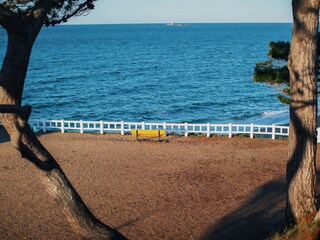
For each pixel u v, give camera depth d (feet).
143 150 71.82
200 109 150.41
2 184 56.44
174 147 73.20
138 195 52.31
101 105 158.20
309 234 29.43
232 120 132.46
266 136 84.02
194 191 53.26
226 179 57.21
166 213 47.14
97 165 64.18
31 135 20.79
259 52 404.98
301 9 30.32
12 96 19.49
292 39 31.50
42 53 394.93
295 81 31.55
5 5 22.47
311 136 31.99
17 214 47.29
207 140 77.20
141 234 42.45
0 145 74.69
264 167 61.82
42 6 20.34
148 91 187.42
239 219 45.14
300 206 32.63
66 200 21.63
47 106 156.15
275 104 156.46
